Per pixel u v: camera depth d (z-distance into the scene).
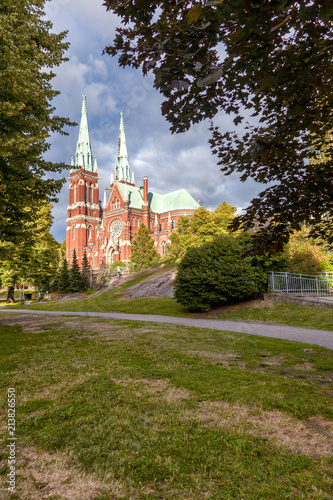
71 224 107.75
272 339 9.71
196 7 1.98
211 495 2.62
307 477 2.82
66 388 5.22
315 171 4.23
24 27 11.25
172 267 37.00
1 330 12.67
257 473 2.89
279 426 3.84
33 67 11.27
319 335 10.52
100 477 2.88
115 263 75.81
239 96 3.41
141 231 67.19
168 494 2.65
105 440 3.51
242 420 3.97
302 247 20.67
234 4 1.92
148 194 102.00
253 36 2.43
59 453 3.31
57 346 8.82
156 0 2.44
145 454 3.23
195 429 3.73
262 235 4.58
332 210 4.58
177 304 22.86
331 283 18.61
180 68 2.63
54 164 12.73
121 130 110.31
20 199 11.74
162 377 5.80
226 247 18.48
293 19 2.37
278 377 5.63
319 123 3.41
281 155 3.68
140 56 2.81
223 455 3.20
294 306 15.77
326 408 4.22
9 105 9.66
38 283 49.12
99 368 6.44
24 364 6.77
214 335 10.57
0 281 41.47
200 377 5.70
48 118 12.39
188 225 52.72
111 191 95.38
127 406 4.45
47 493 2.68
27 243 14.88
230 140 4.49
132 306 25.86
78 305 32.19
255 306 17.02
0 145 9.49
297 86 3.09
